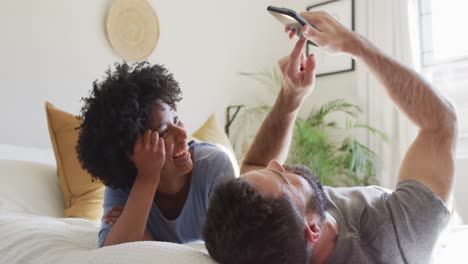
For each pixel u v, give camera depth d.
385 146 2.67
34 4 2.01
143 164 0.93
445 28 2.62
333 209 0.87
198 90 2.73
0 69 1.89
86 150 0.99
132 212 0.90
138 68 1.00
